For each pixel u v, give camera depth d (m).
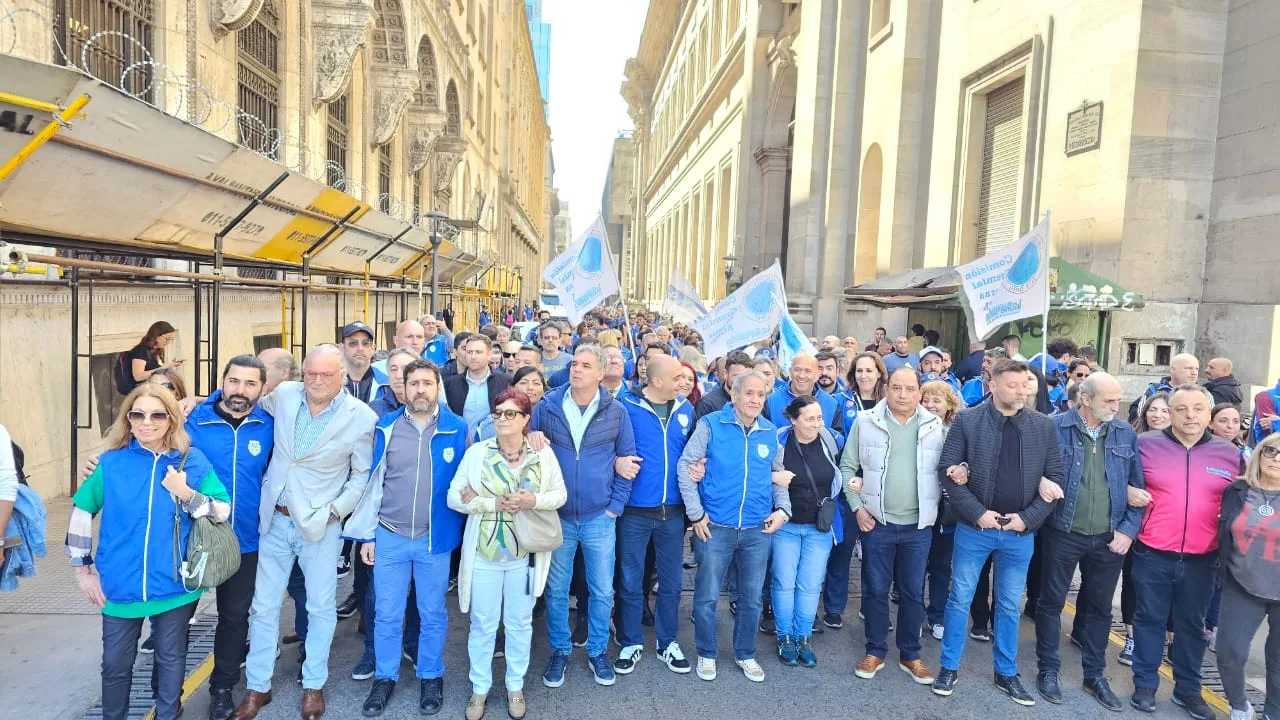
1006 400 4.50
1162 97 10.50
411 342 6.29
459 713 4.23
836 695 4.57
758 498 4.69
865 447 4.87
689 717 4.27
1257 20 10.00
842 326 20.97
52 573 5.67
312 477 4.07
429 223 25.42
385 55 18.22
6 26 6.32
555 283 7.71
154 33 8.81
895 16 18.44
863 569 4.93
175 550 3.63
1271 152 9.70
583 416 4.60
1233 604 4.25
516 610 4.21
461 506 4.12
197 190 6.19
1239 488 4.23
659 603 4.88
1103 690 4.56
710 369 9.24
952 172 15.96
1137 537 4.57
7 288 6.91
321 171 14.34
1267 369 9.50
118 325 8.55
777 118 30.03
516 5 51.28
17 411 7.05
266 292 12.43
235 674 4.12
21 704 4.00
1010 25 13.81
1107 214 10.92
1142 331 10.52
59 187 4.70
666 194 65.06
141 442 3.56
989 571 5.39
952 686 4.68
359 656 4.86
